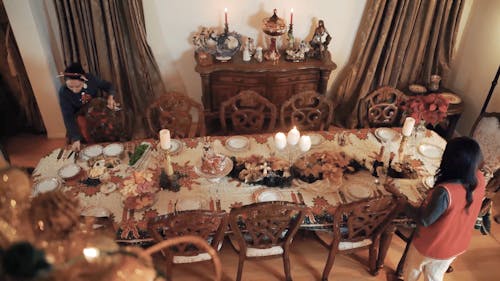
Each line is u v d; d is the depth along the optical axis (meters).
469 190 2.04
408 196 2.55
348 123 4.46
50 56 3.85
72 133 3.22
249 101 3.23
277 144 2.67
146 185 2.48
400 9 3.83
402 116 3.55
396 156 2.90
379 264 2.85
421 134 3.02
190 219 2.13
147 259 1.01
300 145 2.67
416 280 2.55
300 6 3.97
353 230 2.50
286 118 4.23
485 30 3.87
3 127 4.29
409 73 4.32
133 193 2.46
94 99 3.24
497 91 3.76
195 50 4.03
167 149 2.53
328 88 4.57
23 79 4.00
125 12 3.70
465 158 1.98
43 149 4.15
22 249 0.79
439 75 4.34
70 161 2.81
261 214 2.22
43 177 2.66
